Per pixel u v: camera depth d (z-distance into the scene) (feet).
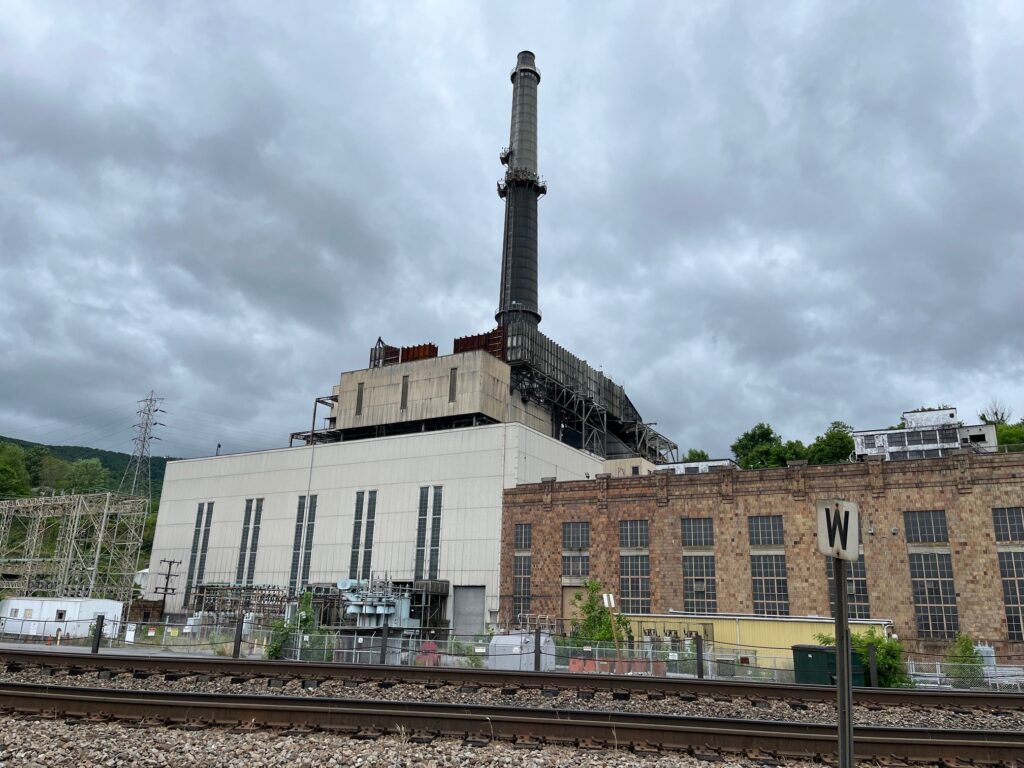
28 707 41.63
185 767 31.91
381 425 239.30
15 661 71.05
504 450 186.29
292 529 212.84
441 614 180.65
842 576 19.99
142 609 213.05
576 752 35.86
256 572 214.69
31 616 153.79
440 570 185.37
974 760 37.22
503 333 263.90
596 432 306.55
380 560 194.80
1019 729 49.70
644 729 38.73
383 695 57.88
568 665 97.35
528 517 178.40
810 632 122.11
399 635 162.09
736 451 334.24
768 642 125.08
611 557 165.89
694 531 158.92
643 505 165.58
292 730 37.86
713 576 154.40
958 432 201.46
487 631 161.68
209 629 123.13
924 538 137.28
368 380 245.45
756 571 150.51
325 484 211.41
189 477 239.91
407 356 265.75
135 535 260.21
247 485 226.17
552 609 168.86
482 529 183.11
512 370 261.03
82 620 137.49
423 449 198.08
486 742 36.83
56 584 244.63
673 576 157.99
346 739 36.47
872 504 142.82
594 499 171.22
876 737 39.17
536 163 352.28
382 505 199.72
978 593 130.62
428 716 39.27
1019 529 130.00
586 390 305.53
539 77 373.81
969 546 133.18
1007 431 278.05
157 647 115.75
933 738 40.09
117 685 61.26
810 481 149.48
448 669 65.36
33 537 258.98
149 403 294.66
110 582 251.39
